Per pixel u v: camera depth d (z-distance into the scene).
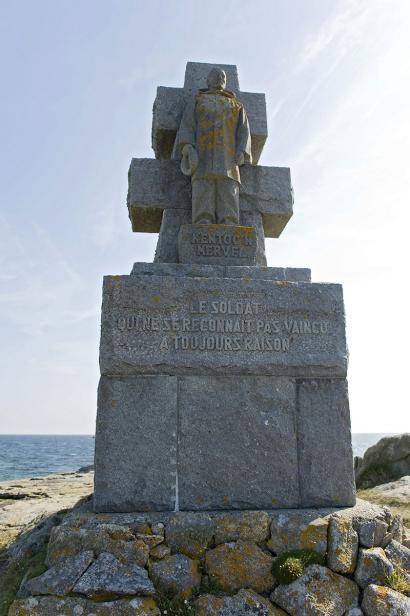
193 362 4.11
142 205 5.27
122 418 3.96
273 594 3.34
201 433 4.02
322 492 4.05
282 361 4.21
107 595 3.19
